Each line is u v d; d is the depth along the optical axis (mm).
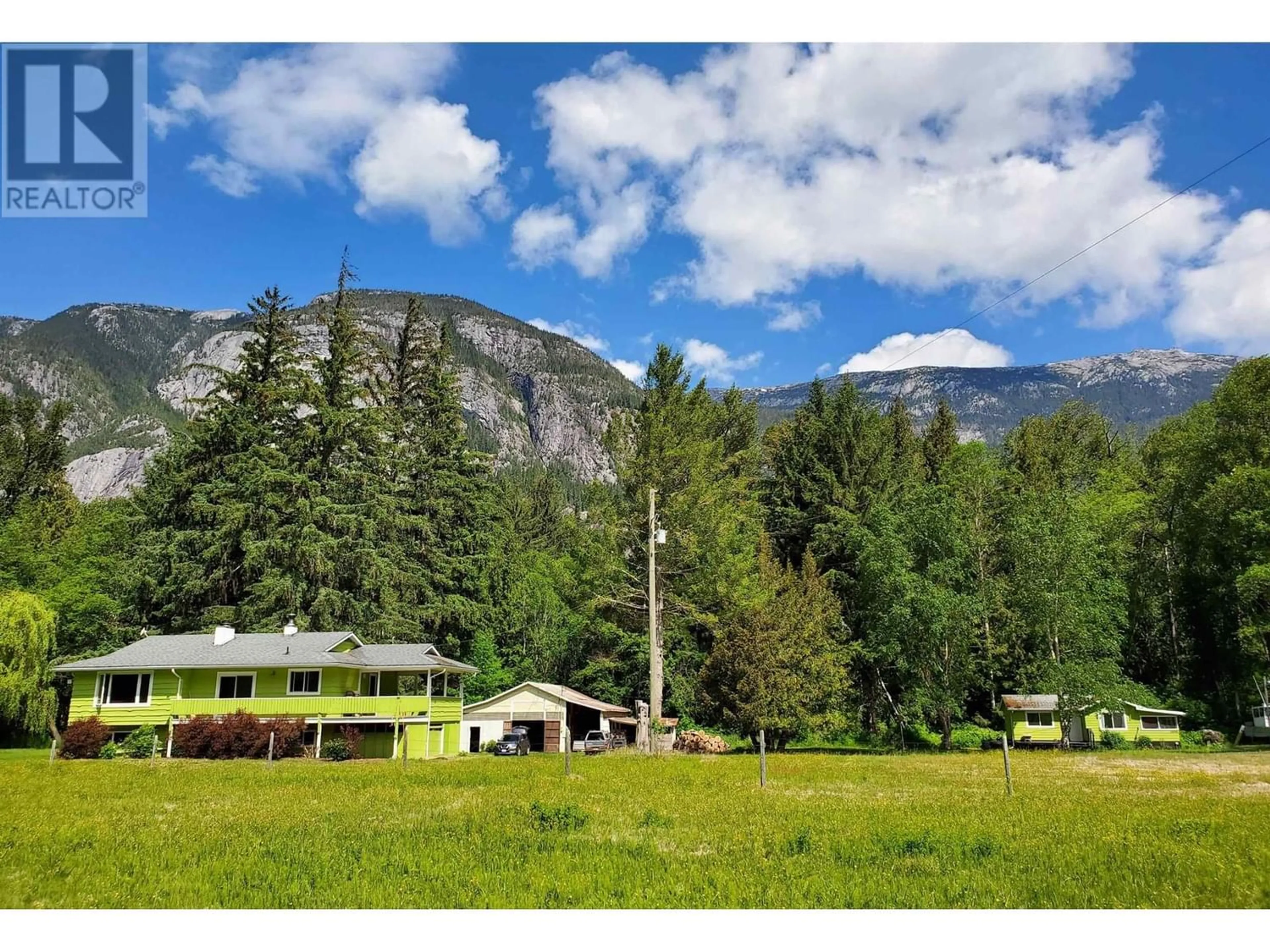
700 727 52656
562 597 58719
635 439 49594
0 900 8859
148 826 14023
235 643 41000
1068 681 45031
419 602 56281
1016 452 64438
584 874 9750
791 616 42531
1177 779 23984
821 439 60625
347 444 53156
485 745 49438
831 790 20438
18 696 41594
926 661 45094
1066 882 9242
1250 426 47625
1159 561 55250
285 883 9500
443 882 9422
